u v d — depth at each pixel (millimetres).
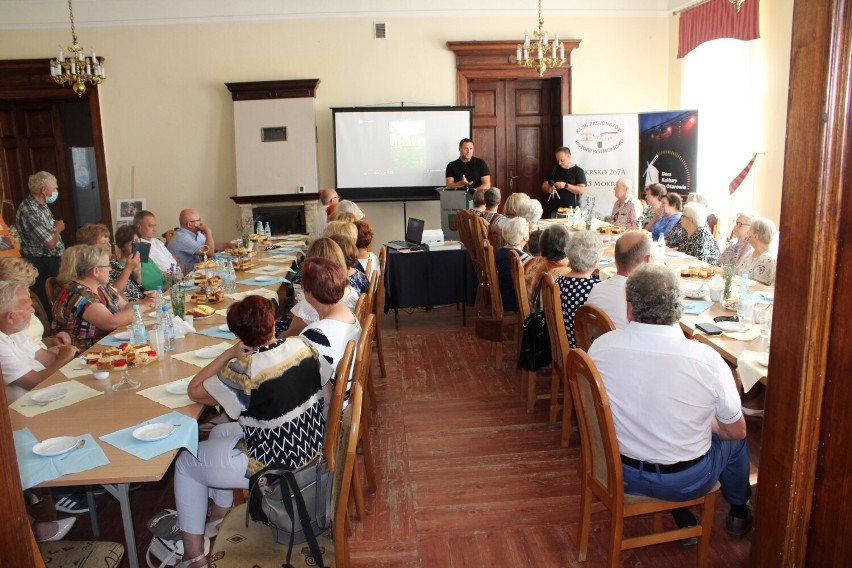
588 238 3217
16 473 744
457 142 8188
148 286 4590
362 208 8445
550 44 8203
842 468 953
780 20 6285
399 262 5402
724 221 7188
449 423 3656
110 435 2029
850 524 949
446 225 7027
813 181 941
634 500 2109
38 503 2607
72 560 1828
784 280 1014
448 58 8156
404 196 8203
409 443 3432
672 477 2033
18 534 742
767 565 1075
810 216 950
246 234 6312
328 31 8047
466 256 5480
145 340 2916
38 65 7809
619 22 8273
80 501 2928
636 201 6703
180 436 2020
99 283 3336
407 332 5465
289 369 1997
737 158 6988
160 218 8289
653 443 2016
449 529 2660
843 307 933
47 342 3199
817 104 930
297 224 8094
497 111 8617
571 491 2914
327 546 1884
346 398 2471
